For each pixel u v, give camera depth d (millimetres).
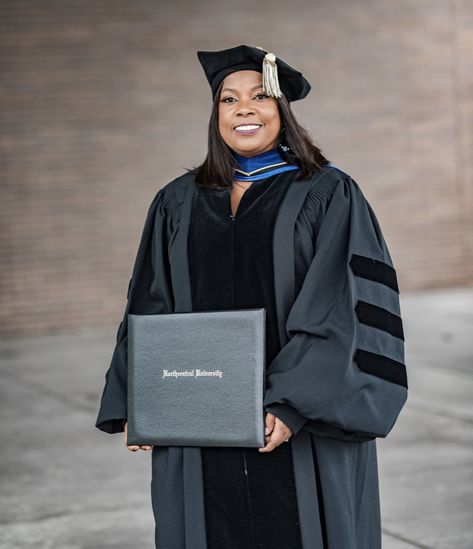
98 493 5781
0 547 4910
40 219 12820
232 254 3104
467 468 6000
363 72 14023
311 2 13727
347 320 2977
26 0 12680
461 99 14469
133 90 13055
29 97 12742
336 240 3068
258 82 3111
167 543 3137
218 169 3193
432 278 14484
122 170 13047
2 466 6441
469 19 14430
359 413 2928
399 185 14258
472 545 4723
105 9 12922
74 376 9664
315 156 3201
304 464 3031
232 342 2967
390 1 14078
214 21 13328
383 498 5477
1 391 9031
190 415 2986
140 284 3316
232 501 3061
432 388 8375
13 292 12758
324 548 3076
